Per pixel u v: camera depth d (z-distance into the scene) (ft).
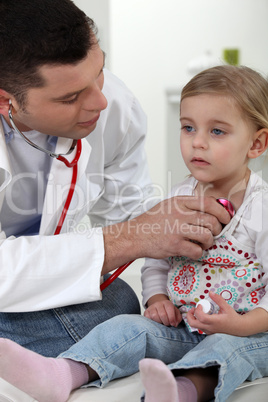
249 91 3.50
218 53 11.49
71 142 3.86
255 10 11.33
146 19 11.51
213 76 3.54
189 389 3.10
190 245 3.53
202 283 3.67
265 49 11.39
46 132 3.52
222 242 3.62
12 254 3.52
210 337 3.31
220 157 3.47
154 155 11.91
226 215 3.56
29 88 3.23
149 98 11.75
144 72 11.68
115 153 4.88
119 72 11.68
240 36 11.43
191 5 11.43
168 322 3.65
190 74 11.53
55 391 3.05
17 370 2.98
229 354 3.15
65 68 3.16
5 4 3.19
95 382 3.28
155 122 11.82
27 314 3.69
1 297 3.47
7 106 3.46
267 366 3.43
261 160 3.96
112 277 3.83
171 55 11.59
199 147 3.50
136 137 4.94
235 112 3.45
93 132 4.40
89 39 3.27
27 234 4.40
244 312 3.59
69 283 3.57
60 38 3.12
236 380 3.17
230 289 3.59
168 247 3.56
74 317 3.76
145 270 4.10
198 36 11.48
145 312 3.76
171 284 3.81
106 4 8.97
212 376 3.23
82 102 3.38
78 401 3.14
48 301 3.56
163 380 2.73
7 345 2.95
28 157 3.95
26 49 3.12
